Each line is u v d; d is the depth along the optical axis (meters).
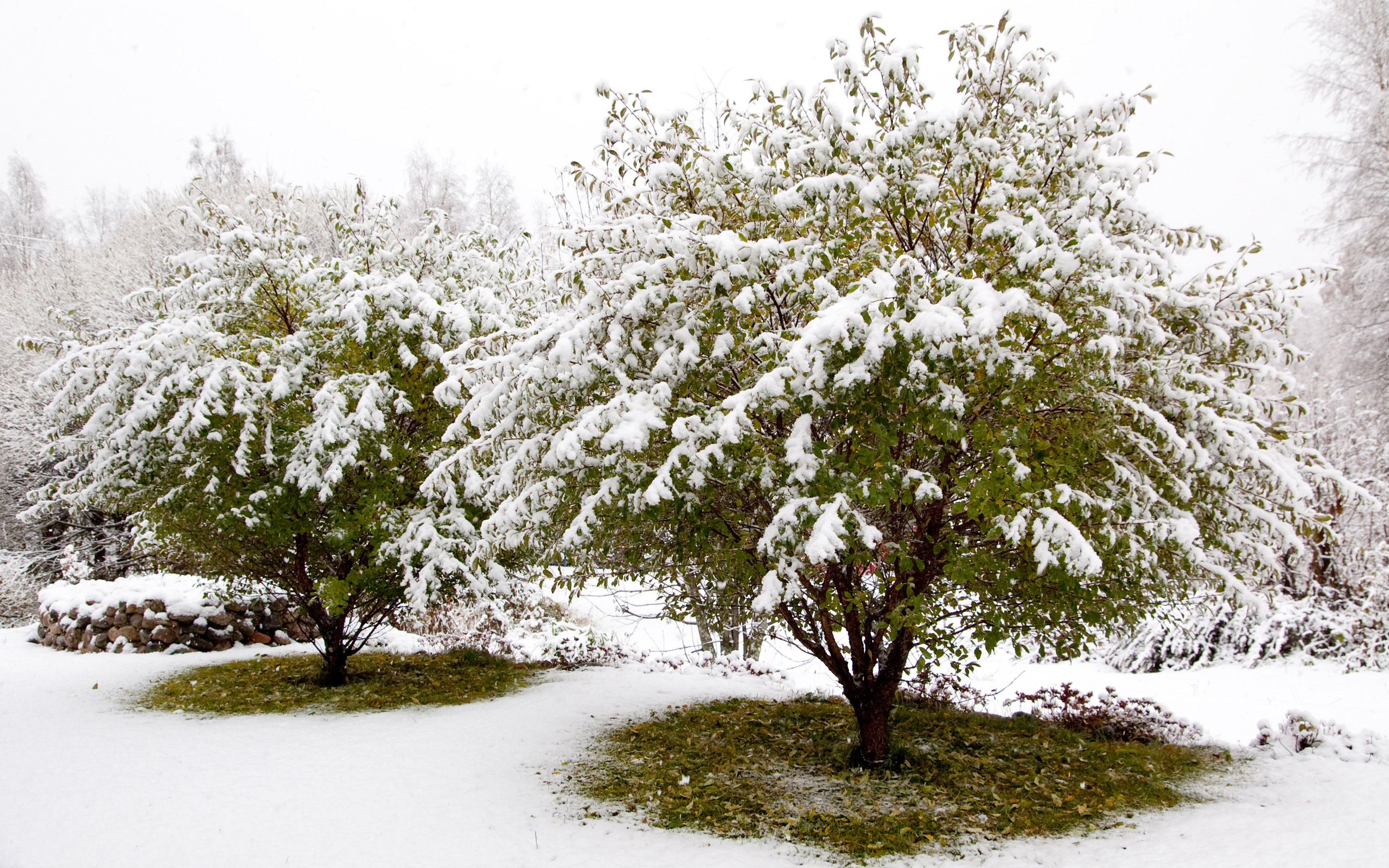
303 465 6.39
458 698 6.94
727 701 6.80
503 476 4.36
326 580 6.85
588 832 3.84
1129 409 3.87
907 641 4.77
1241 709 7.29
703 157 4.47
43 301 17.59
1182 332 4.29
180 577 10.62
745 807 4.16
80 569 11.81
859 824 3.90
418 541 6.39
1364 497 4.38
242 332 7.34
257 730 5.77
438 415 7.09
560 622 11.68
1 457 15.50
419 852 3.58
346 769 4.80
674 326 4.21
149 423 6.46
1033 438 3.92
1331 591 9.34
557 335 4.30
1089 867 3.34
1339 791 4.21
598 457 4.11
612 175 5.01
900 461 4.12
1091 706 6.16
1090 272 3.63
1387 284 13.70
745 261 4.01
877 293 3.35
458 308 6.74
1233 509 4.30
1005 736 5.53
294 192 8.23
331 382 6.47
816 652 4.95
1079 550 3.26
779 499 3.94
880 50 4.22
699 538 4.29
